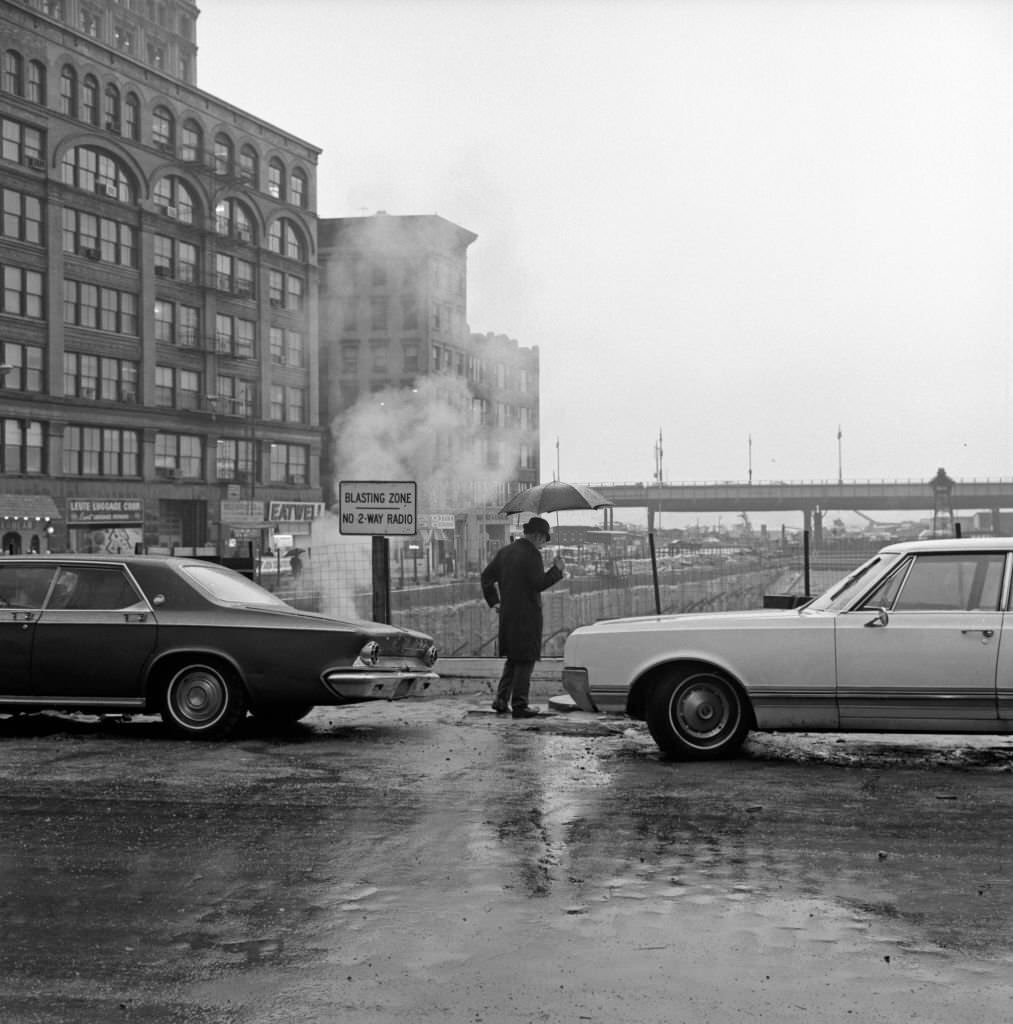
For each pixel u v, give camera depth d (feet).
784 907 17.08
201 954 15.21
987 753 30.89
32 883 18.35
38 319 177.37
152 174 198.70
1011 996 13.75
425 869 19.15
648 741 32.71
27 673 33.04
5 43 172.35
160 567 33.73
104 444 188.85
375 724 36.17
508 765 28.68
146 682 32.83
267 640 32.50
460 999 13.73
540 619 38.17
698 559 82.12
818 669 29.07
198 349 207.21
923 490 422.82
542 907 17.13
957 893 17.74
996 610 28.73
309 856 19.93
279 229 232.12
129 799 24.50
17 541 170.09
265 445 224.53
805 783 26.45
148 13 264.93
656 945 15.51
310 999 13.74
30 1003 13.64
